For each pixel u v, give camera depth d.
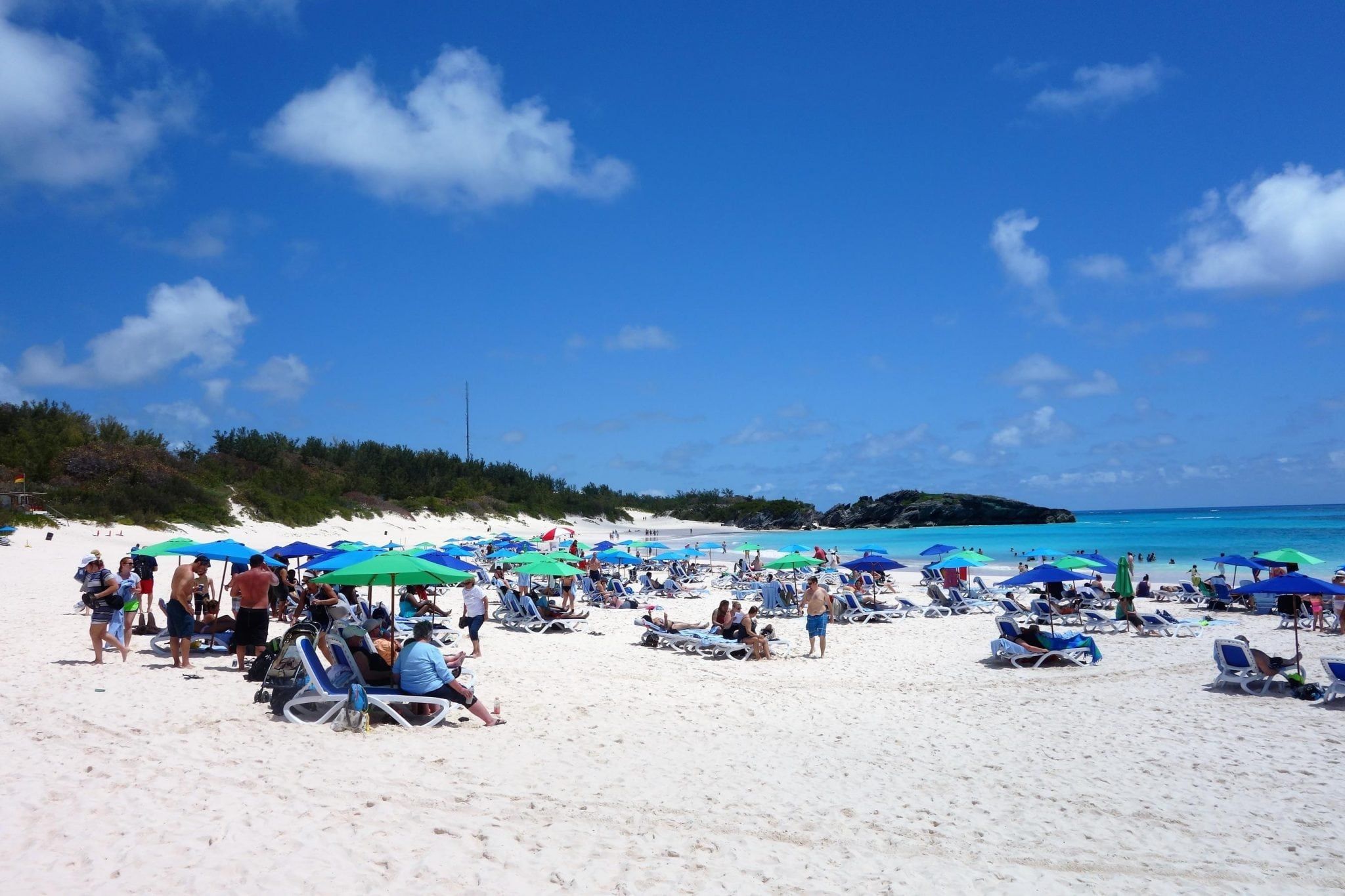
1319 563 16.28
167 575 25.31
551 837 5.50
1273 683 11.59
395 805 5.95
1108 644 15.81
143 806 5.69
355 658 9.11
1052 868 5.34
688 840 5.57
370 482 70.69
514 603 17.72
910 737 8.79
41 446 46.00
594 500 107.06
